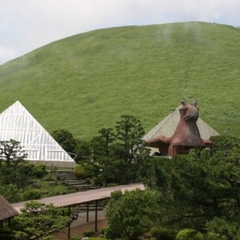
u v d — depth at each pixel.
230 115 120.44
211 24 195.00
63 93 144.25
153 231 33.31
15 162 55.44
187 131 63.72
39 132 70.12
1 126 70.25
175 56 161.50
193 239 27.72
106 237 32.78
